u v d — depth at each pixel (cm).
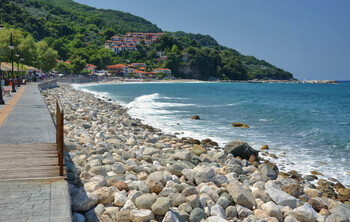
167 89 10100
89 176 774
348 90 12306
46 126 1208
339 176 1224
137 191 689
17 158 728
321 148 1698
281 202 782
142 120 2631
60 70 14575
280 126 2462
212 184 841
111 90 8731
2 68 4006
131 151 1134
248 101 5297
